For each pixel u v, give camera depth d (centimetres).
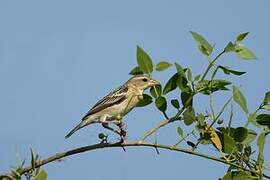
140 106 980
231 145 884
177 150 895
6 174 854
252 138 897
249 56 876
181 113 914
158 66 950
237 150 894
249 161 883
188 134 895
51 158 895
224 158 882
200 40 903
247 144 891
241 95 892
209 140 892
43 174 827
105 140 936
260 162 869
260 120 888
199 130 889
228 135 884
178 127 897
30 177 858
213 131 894
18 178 852
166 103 920
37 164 880
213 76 905
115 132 967
